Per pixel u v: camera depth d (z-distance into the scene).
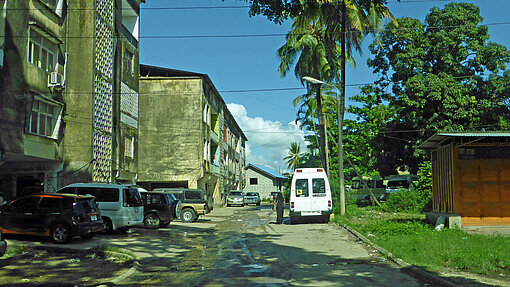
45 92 18.56
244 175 73.38
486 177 15.08
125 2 26.48
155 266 10.13
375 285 7.73
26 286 7.79
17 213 13.36
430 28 32.22
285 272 9.10
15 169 20.16
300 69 30.17
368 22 23.77
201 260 10.91
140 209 17.30
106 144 22.62
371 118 41.31
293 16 11.91
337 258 10.88
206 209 24.06
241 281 8.23
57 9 20.06
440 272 8.55
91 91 21.00
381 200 35.88
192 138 35.25
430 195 26.30
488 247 10.84
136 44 28.31
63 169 20.25
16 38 16.67
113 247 11.88
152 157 35.25
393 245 11.97
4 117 15.93
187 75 36.97
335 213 25.78
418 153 31.91
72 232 13.02
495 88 31.08
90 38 21.25
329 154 43.28
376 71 35.00
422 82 30.64
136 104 27.92
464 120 31.06
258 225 21.39
